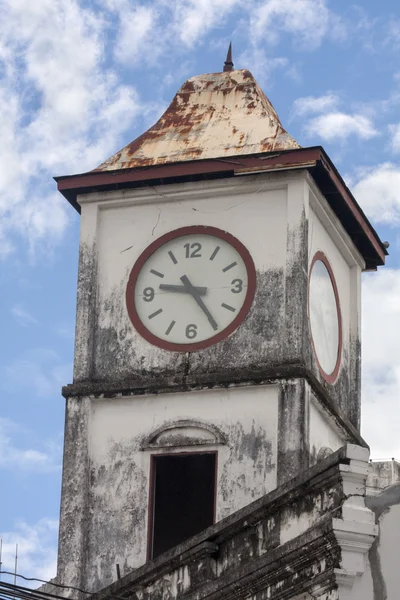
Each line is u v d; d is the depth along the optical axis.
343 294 31.75
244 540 23.27
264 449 27.95
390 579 21.53
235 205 29.75
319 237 30.41
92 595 25.72
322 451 27.88
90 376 29.31
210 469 28.89
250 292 29.12
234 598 22.94
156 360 29.19
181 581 24.11
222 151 30.00
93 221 30.28
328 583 21.36
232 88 31.64
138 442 28.67
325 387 29.64
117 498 28.48
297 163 29.14
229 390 28.48
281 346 28.66
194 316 29.31
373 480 24.97
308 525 22.12
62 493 28.62
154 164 29.83
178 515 28.91
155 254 29.91
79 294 29.88
